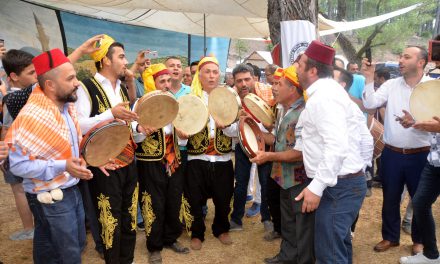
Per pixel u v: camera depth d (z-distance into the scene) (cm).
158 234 353
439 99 299
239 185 428
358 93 495
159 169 346
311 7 475
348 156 251
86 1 662
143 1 639
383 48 1783
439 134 311
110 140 262
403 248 390
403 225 435
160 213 350
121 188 302
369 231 436
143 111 290
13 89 361
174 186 360
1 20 777
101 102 287
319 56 248
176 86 408
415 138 349
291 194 296
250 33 994
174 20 923
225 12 652
